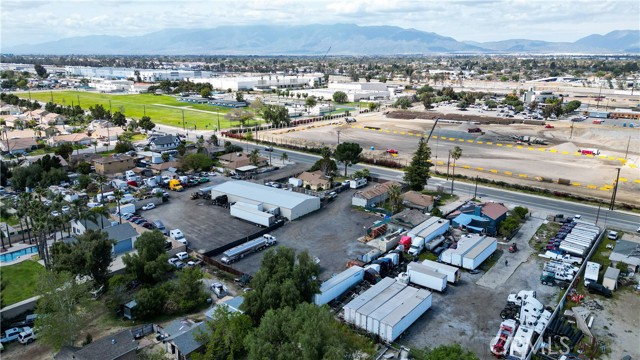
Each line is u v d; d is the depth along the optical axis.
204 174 126.50
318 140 173.88
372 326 54.56
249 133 180.75
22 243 80.25
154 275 64.69
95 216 76.56
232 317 51.72
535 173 130.12
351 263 72.25
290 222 92.62
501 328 54.75
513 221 87.25
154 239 68.44
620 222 93.94
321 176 116.44
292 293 54.25
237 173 126.50
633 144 167.25
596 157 149.25
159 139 157.00
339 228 89.50
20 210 73.19
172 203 103.75
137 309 58.44
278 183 116.25
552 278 68.06
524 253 79.19
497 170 132.88
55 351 52.34
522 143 170.38
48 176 111.38
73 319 52.16
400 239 81.75
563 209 101.50
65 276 54.41
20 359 51.31
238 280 68.19
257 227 89.12
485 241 78.19
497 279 69.94
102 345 48.53
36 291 54.94
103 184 108.19
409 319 56.41
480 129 191.38
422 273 66.44
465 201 106.00
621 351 52.47
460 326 57.47
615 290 66.50
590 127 198.88
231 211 94.94
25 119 197.25
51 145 155.62
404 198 101.75
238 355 50.25
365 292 61.19
